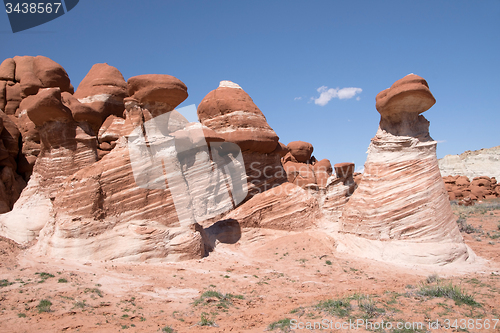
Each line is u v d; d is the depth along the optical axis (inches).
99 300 354.3
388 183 621.0
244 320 318.3
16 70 1074.7
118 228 534.6
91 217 526.6
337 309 321.7
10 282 380.5
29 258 489.4
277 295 408.5
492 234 815.1
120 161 560.4
